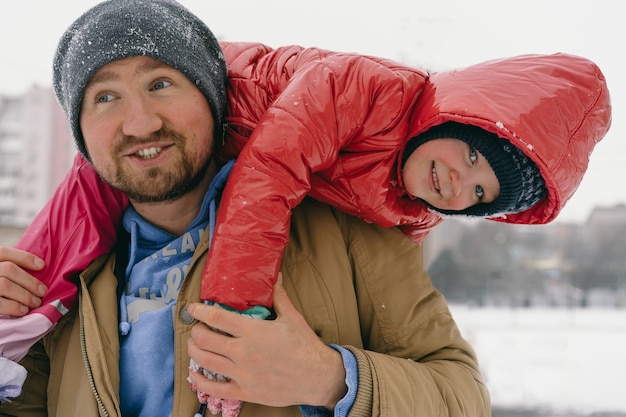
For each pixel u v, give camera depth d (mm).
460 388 1188
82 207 1351
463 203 1373
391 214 1373
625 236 27344
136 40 1162
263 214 1183
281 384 1043
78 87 1189
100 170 1224
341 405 1065
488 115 1232
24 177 18719
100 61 1160
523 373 9320
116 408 1157
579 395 7703
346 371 1084
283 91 1307
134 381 1203
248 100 1357
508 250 26719
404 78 1351
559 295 25531
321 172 1338
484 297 25422
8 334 1200
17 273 1235
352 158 1324
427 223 1548
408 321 1261
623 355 11234
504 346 12453
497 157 1306
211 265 1167
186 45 1211
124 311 1251
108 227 1335
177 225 1333
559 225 27719
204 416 1155
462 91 1291
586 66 1336
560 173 1271
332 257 1282
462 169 1335
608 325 16906
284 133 1231
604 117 1344
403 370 1134
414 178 1380
